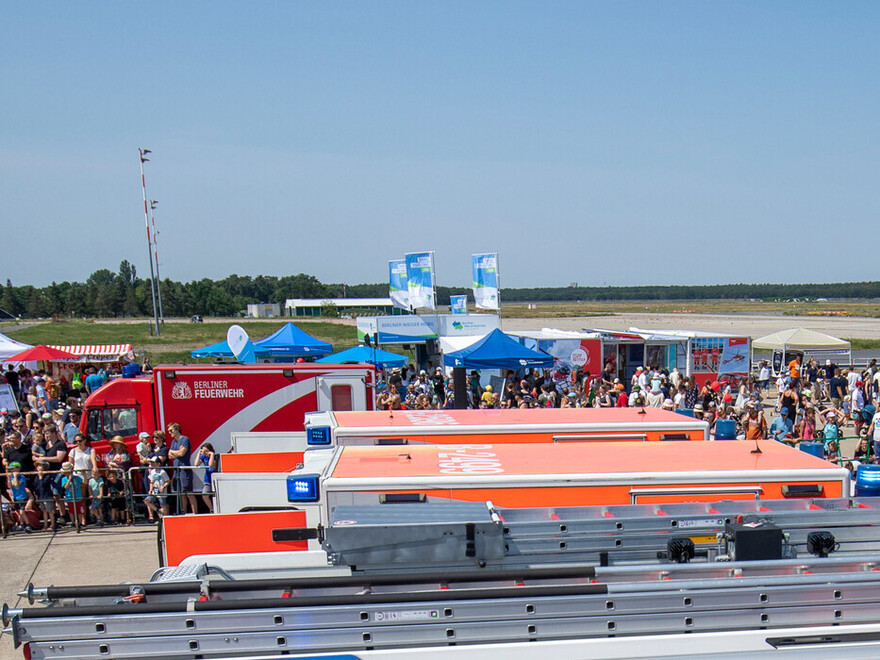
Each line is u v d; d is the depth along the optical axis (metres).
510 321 84.44
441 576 3.38
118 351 28.17
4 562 10.02
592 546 4.09
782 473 5.52
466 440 7.46
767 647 2.98
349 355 23.23
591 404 20.03
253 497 8.48
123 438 13.44
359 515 4.07
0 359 25.44
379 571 3.83
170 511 11.84
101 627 2.89
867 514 4.14
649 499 5.45
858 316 99.81
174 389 13.59
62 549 10.60
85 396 24.94
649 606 3.08
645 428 7.57
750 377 24.36
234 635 2.95
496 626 3.02
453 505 4.30
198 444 13.74
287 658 2.89
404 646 3.00
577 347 25.17
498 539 3.90
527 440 7.46
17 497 11.41
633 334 27.53
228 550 7.57
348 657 2.91
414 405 18.67
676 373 22.03
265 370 13.79
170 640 2.91
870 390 22.33
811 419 14.96
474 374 20.77
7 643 7.59
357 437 7.43
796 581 3.15
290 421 13.95
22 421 12.88
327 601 2.98
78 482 11.58
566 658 2.90
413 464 5.79
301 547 7.25
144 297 158.88
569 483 5.41
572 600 3.04
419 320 27.27
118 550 10.54
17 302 164.00
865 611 3.18
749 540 3.91
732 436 9.35
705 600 3.10
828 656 2.98
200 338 72.12
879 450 13.97
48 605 3.31
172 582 3.37
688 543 3.90
